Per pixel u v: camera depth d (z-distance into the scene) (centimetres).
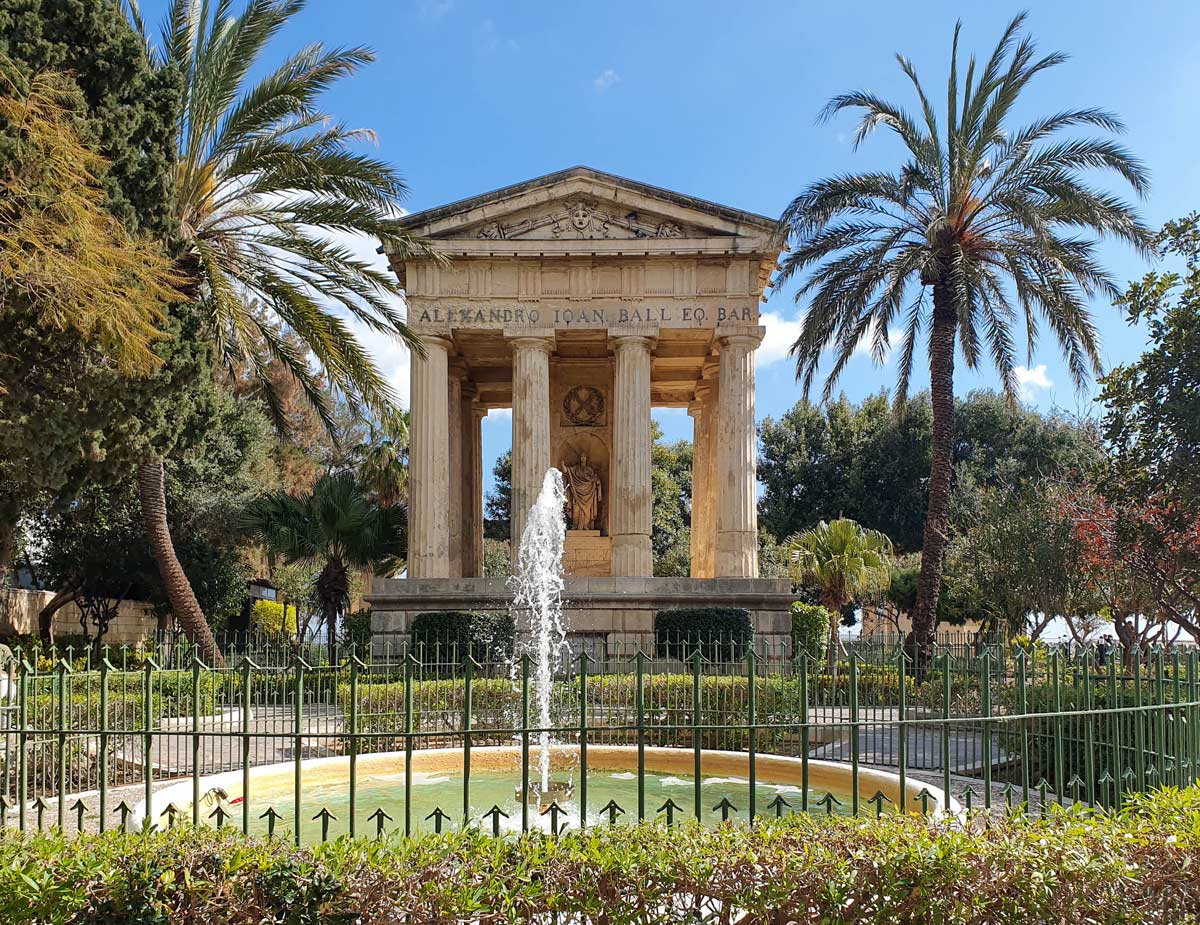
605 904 609
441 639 2966
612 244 3309
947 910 612
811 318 2981
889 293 2944
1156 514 2250
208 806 1295
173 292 1942
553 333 3341
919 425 6134
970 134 2906
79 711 1491
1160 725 1023
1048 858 634
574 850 634
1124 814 742
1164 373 2044
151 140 2161
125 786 1395
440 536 3266
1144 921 624
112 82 2053
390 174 2323
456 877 609
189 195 2361
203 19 2458
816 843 650
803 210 2861
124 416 2108
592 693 1900
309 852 632
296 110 2386
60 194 1669
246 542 4369
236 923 593
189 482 4053
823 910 616
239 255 2467
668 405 4275
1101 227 2705
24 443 1944
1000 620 4516
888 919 612
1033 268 2855
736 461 3278
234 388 4391
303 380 2808
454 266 3362
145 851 626
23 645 3195
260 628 4862
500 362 3803
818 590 5994
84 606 4162
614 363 3491
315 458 5625
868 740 1916
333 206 2325
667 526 6319
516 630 3005
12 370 1902
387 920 591
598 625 3050
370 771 1573
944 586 5178
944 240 2930
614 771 1622
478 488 4094
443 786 1486
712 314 3344
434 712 1820
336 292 2489
